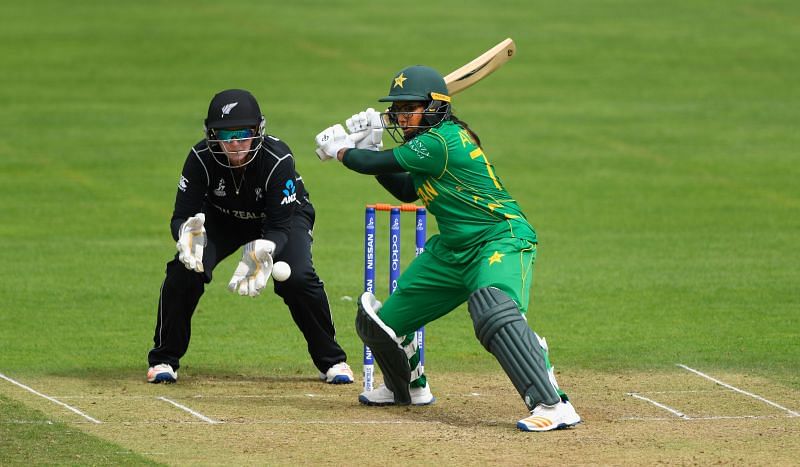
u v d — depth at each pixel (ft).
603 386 87.35
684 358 97.09
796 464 64.49
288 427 74.02
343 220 164.04
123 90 249.34
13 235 151.43
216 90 250.37
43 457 66.13
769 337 104.68
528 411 79.71
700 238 152.35
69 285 126.00
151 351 89.15
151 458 66.08
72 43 288.51
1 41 288.51
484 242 75.87
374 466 64.54
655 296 122.42
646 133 219.61
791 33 300.40
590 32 301.84
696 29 304.71
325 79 258.37
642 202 174.40
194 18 316.19
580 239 152.05
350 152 77.66
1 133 213.87
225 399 82.94
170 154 201.98
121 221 160.66
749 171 193.88
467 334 108.37
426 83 76.84
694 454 66.64
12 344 101.45
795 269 135.03
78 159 197.47
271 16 319.27
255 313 116.26
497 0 339.98
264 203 86.12
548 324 110.63
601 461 65.21
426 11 325.21
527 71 267.59
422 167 75.72
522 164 198.59
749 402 81.56
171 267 86.69
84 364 94.79
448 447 68.64
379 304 80.12
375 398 81.56
